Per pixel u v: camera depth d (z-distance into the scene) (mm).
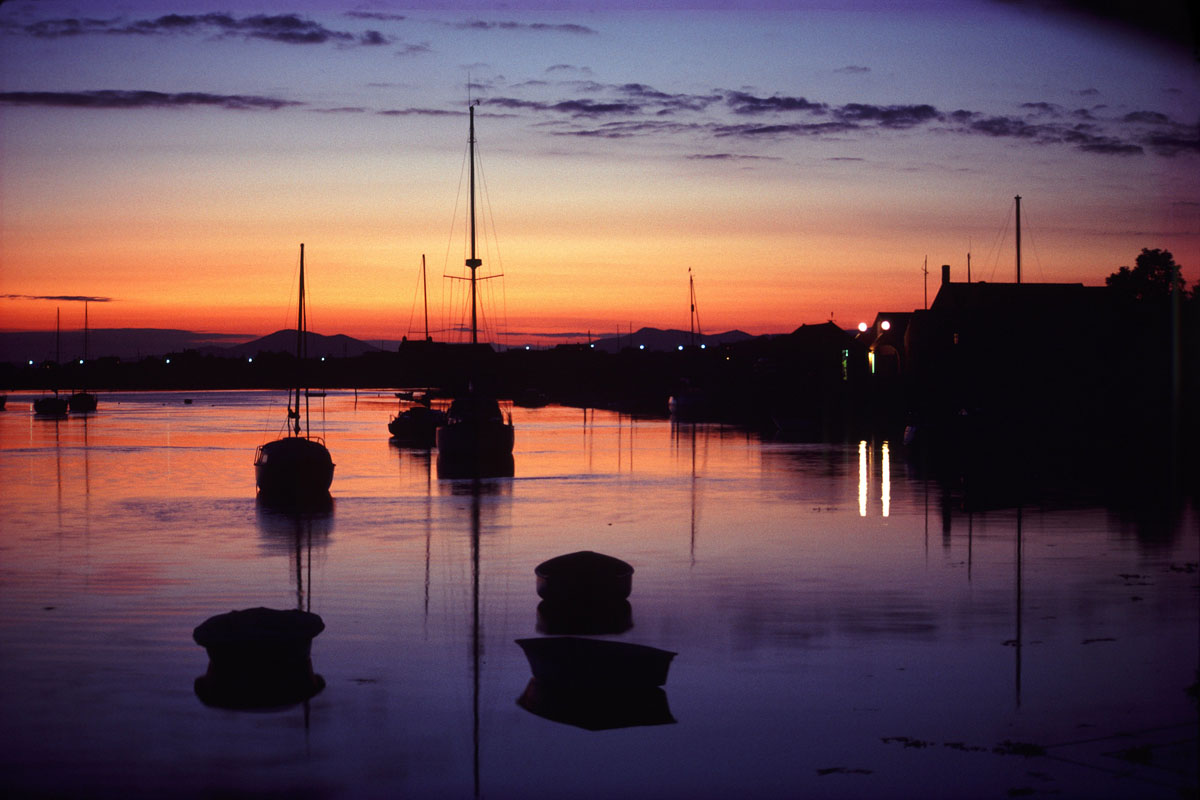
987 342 60562
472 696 13031
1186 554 21594
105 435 68750
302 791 10234
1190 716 11695
